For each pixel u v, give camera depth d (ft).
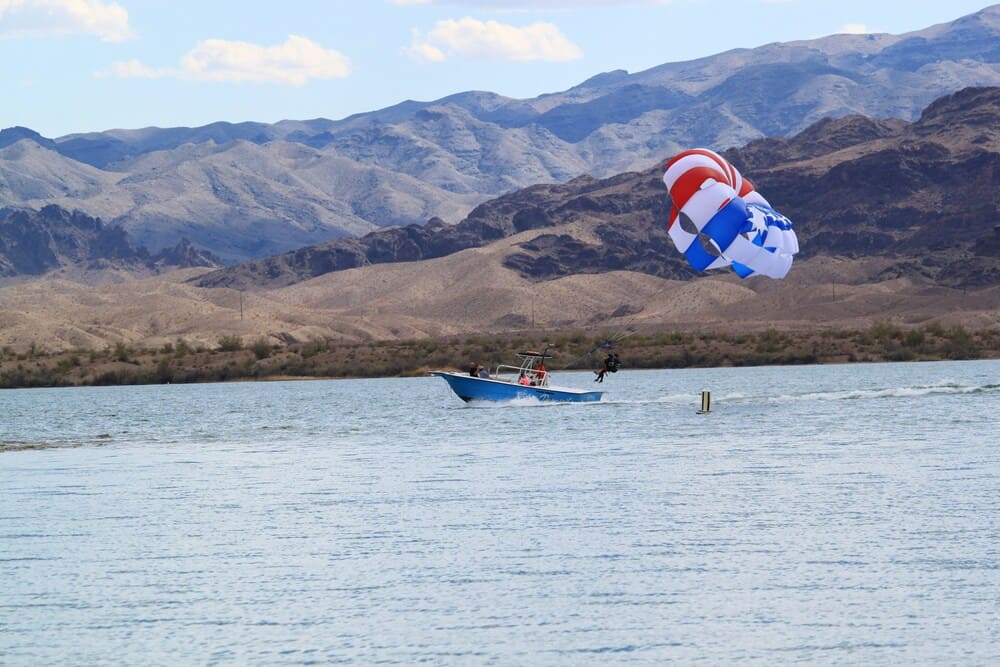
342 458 305.32
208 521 208.74
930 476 239.30
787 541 176.76
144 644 135.03
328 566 168.76
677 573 159.22
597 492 228.02
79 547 187.52
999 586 148.87
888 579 153.48
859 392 501.56
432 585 156.35
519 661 126.41
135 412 540.52
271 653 130.82
